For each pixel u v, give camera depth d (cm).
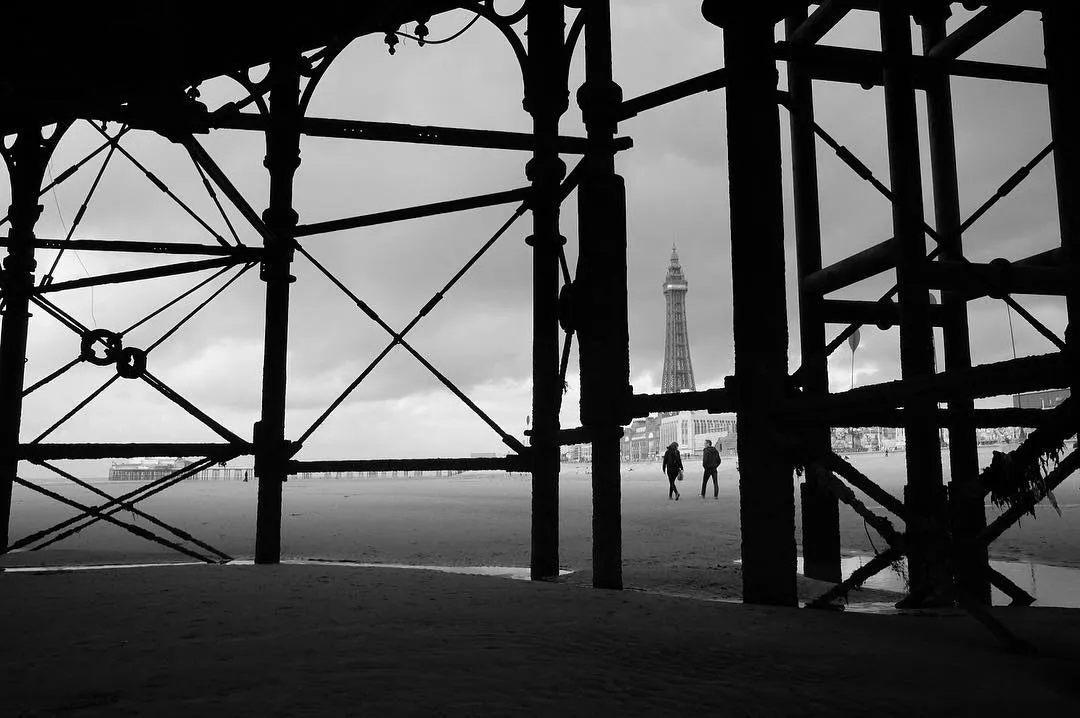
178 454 736
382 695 239
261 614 393
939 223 706
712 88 502
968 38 673
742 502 451
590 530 1283
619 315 552
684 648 309
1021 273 579
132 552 916
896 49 570
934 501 491
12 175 782
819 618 381
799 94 755
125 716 219
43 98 610
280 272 747
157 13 559
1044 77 632
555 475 667
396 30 692
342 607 416
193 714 221
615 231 556
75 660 291
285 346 747
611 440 538
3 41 574
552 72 691
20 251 769
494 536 1191
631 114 560
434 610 406
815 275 719
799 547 908
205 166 617
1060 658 296
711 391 480
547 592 475
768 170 470
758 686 254
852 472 383
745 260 464
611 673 269
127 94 600
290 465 735
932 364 571
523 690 246
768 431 440
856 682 260
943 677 266
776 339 455
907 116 593
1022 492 316
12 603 432
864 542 1041
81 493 4312
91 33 572
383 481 9169
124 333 748
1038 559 805
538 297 685
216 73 721
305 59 735
